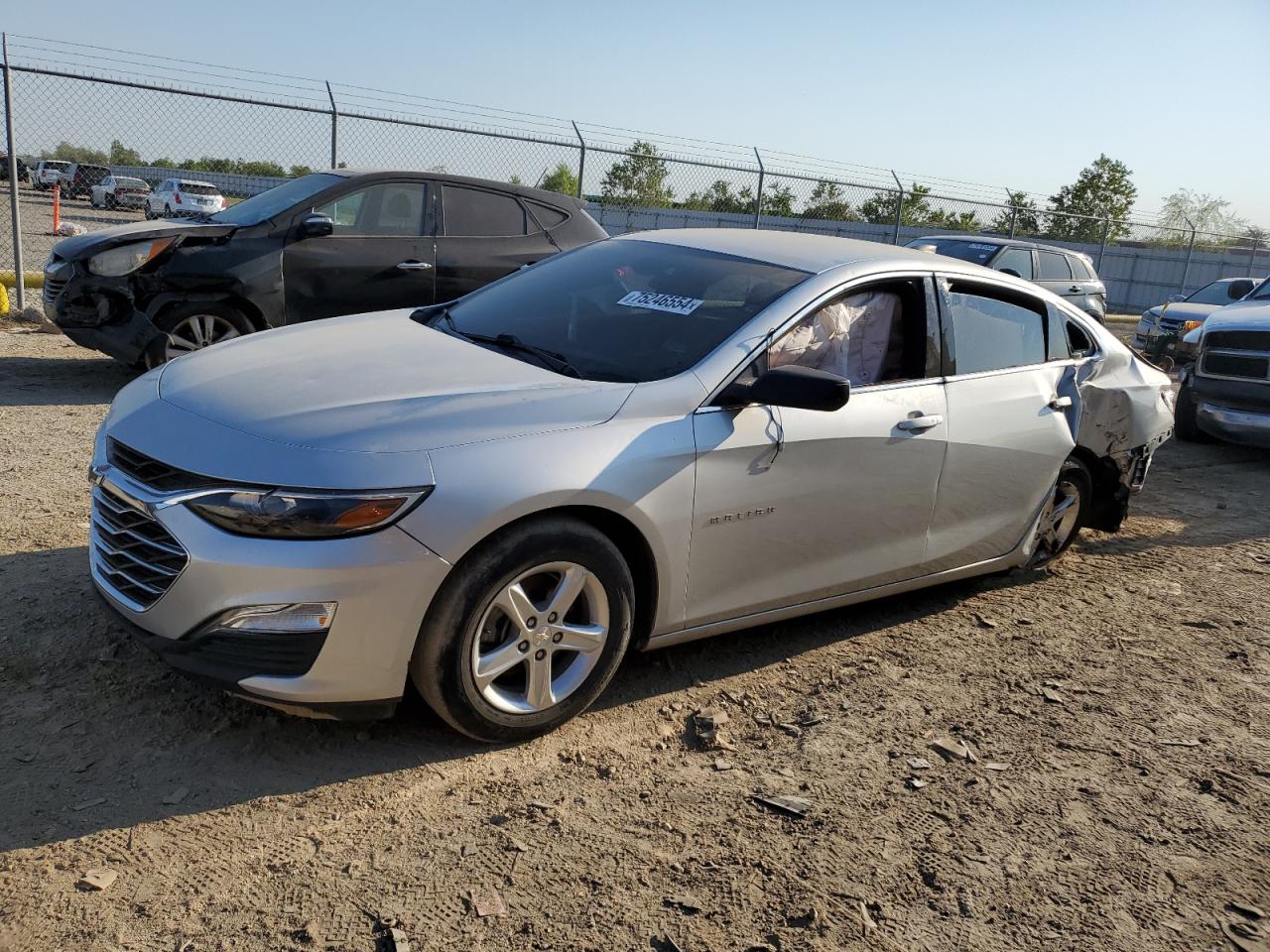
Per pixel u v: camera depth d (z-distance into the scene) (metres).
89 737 2.98
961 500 4.26
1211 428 8.87
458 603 2.86
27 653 3.39
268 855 2.57
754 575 3.61
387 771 2.98
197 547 2.69
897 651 4.20
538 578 3.10
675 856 2.72
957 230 20.80
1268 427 8.38
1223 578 5.49
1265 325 8.41
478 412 3.02
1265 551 6.05
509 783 2.98
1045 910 2.65
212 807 2.74
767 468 3.48
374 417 2.93
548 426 3.05
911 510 4.05
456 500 2.79
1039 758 3.43
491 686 3.04
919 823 2.98
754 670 3.89
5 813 2.61
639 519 3.17
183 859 2.53
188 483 2.78
